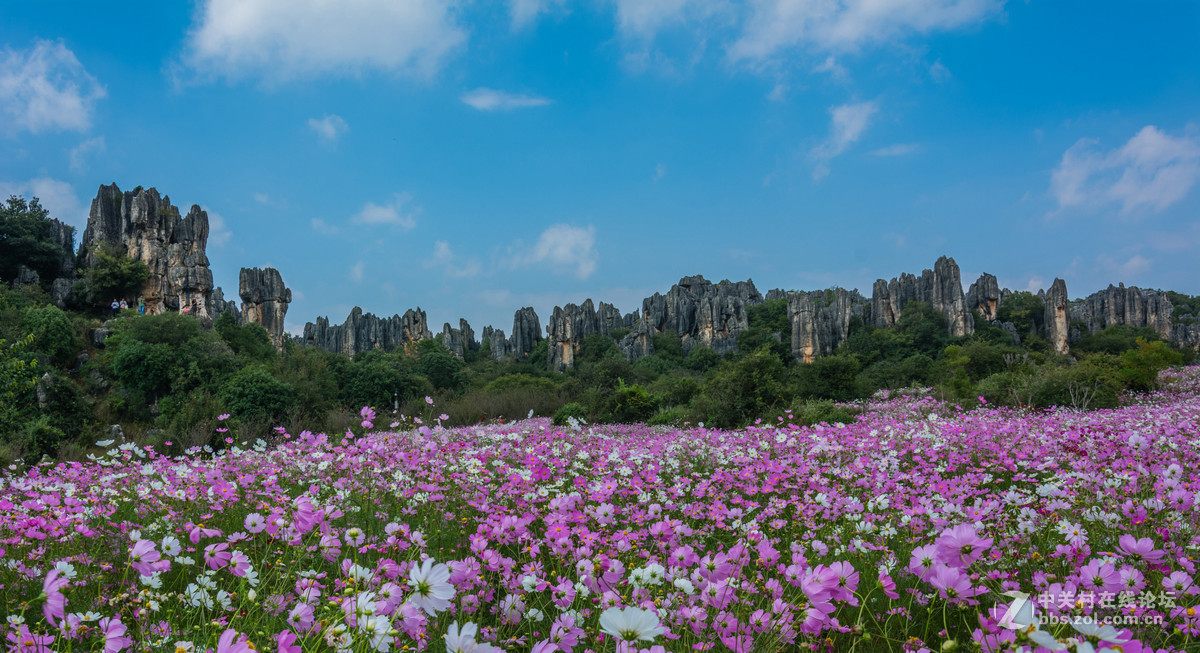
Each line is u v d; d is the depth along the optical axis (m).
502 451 7.79
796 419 18.78
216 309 63.06
